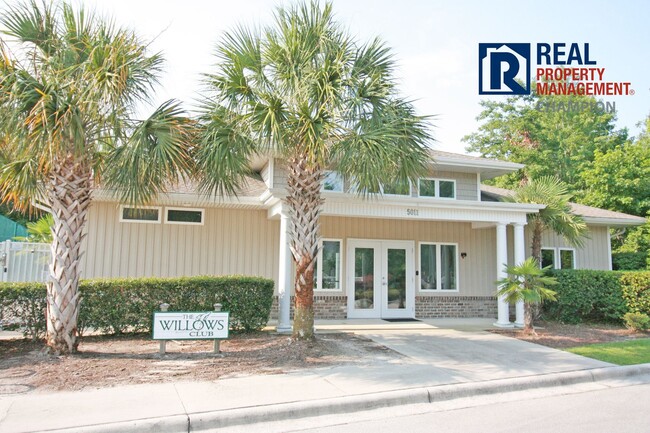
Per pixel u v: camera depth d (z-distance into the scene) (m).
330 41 8.22
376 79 8.19
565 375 6.98
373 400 5.61
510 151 31.14
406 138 8.27
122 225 11.95
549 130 31.20
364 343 9.32
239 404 5.25
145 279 9.49
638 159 22.81
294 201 8.70
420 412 5.47
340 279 13.54
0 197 8.82
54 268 7.31
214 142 7.63
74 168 7.27
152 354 7.75
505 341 9.89
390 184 9.21
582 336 10.84
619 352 8.80
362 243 13.91
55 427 4.48
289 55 8.17
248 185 13.15
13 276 11.64
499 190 17.73
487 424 5.01
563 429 4.85
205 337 7.68
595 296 12.80
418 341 9.73
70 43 7.27
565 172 29.05
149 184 7.86
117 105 7.03
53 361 6.96
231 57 8.35
